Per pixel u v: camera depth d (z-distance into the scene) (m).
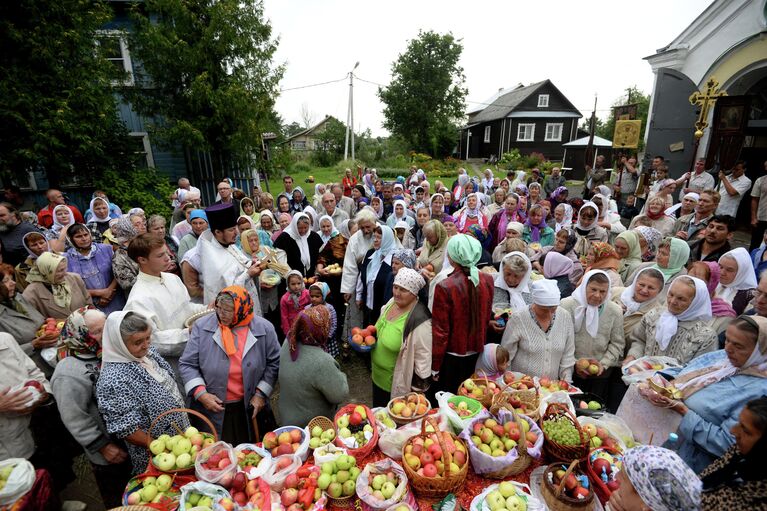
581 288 3.52
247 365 3.12
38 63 9.37
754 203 8.27
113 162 11.69
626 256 4.96
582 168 30.50
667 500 1.53
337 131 46.16
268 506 2.16
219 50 12.33
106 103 10.62
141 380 2.66
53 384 2.66
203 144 13.01
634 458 1.66
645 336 3.53
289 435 2.63
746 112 10.54
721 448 2.26
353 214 10.16
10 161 8.95
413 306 3.47
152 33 11.58
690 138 11.89
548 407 2.76
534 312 3.44
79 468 3.95
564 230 5.61
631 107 15.66
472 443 2.42
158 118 13.70
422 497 2.28
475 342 3.49
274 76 13.88
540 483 2.34
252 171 16.80
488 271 4.95
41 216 7.26
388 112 50.03
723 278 3.83
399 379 3.49
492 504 2.14
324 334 3.03
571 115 39.50
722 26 11.53
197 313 3.59
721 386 2.41
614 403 3.72
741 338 2.28
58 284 3.95
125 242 5.36
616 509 1.79
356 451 2.52
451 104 49.88
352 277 5.74
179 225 7.01
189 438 2.47
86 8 10.37
